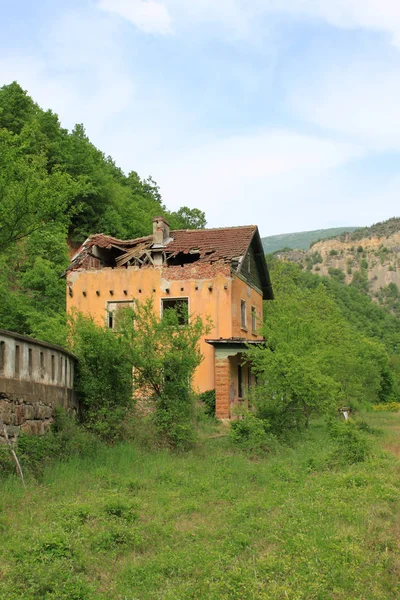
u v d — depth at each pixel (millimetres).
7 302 32312
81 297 31641
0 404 12633
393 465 15281
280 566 7777
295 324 23891
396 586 7469
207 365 29047
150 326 19203
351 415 35406
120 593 7145
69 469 12992
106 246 32688
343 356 30734
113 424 17312
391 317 101188
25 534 8609
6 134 20938
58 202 21656
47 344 15430
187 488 12359
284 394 21000
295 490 12367
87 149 52500
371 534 9172
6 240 21547
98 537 8680
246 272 33094
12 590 6879
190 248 31562
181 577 7637
